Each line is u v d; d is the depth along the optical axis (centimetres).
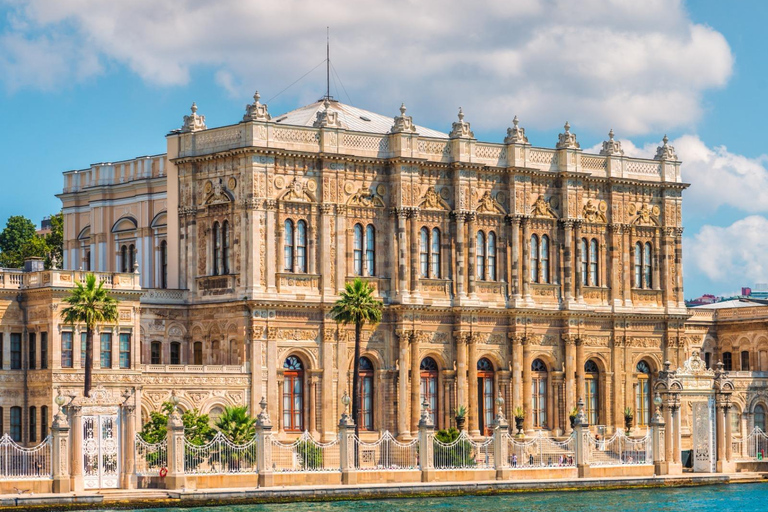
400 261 13862
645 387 15675
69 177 15975
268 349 13112
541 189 14888
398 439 13788
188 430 11619
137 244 15012
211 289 13450
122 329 12162
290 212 13388
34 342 12044
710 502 11675
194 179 13688
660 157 15838
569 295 14938
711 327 16712
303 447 12019
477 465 12088
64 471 10206
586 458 12569
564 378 14912
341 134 13688
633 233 15575
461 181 14238
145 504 10262
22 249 18838
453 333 14212
